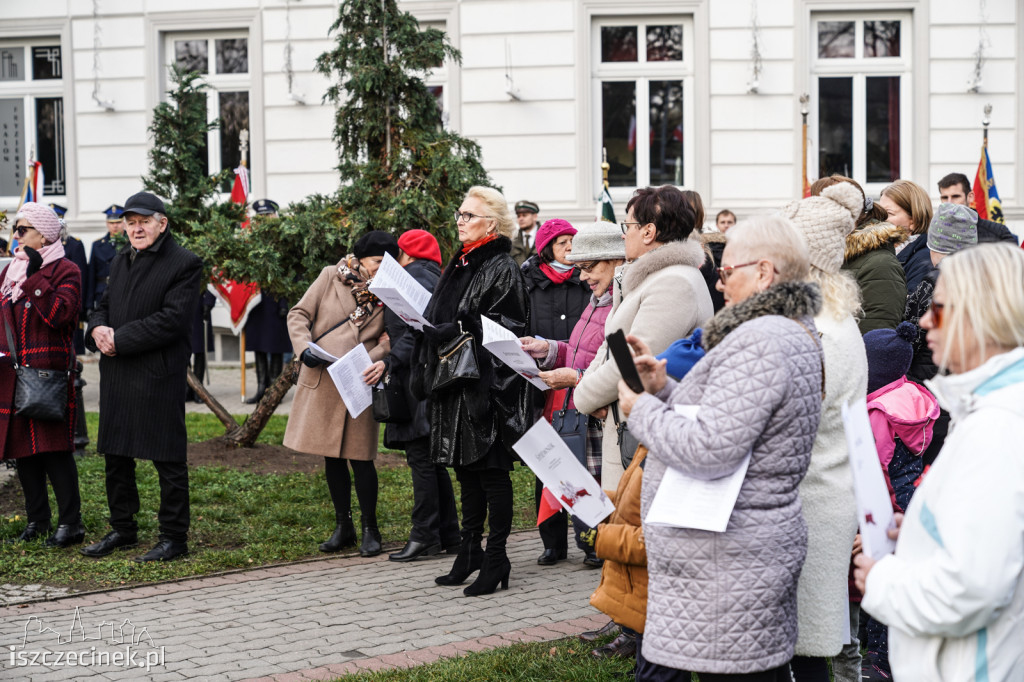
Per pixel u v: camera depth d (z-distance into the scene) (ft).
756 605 8.53
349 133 28.76
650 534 9.00
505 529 17.39
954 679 7.06
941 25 46.21
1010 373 6.96
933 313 7.43
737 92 46.73
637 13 46.73
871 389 12.66
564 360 16.33
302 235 27.04
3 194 52.90
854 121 47.44
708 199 46.98
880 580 7.36
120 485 20.25
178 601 17.20
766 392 8.34
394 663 14.06
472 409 16.62
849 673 11.73
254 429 29.25
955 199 21.09
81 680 13.56
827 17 47.09
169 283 19.34
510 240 17.16
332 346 20.03
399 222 26.45
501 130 47.34
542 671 13.48
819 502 10.42
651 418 8.82
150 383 19.27
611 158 48.08
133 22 49.85
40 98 52.75
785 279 9.17
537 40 46.96
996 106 46.24
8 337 19.85
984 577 6.65
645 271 12.62
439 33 28.17
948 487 6.92
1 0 50.67
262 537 21.36
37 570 18.79
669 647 8.74
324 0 48.21
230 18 48.98
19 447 19.99
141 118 50.21
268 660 14.28
